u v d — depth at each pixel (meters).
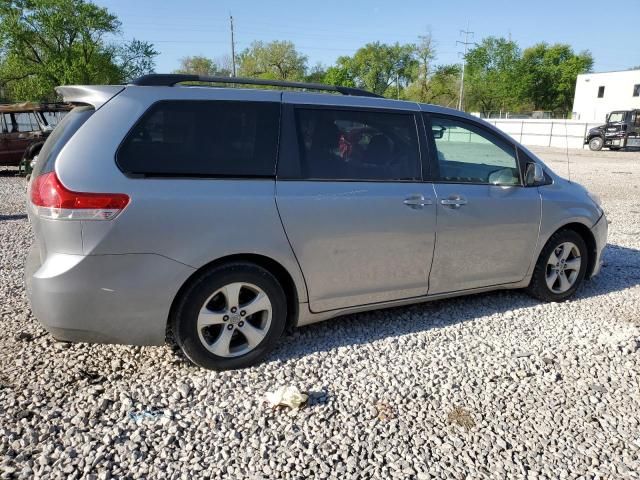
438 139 4.02
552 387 3.25
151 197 2.93
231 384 3.15
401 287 3.87
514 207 4.24
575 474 2.47
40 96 41.94
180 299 3.11
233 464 2.48
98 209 2.81
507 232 4.25
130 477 2.37
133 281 2.93
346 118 3.63
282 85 3.58
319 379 3.26
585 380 3.34
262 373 3.30
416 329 4.06
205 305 3.16
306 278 3.45
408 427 2.80
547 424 2.86
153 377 3.22
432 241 3.89
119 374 3.24
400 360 3.54
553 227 4.50
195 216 3.03
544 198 4.43
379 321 4.19
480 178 4.17
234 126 3.25
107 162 2.89
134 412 2.85
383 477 2.42
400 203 3.70
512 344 3.84
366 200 3.56
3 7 39.50
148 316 3.01
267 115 3.36
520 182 4.39
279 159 3.34
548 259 4.57
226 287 3.20
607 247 6.94
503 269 4.34
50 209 2.80
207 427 2.75
